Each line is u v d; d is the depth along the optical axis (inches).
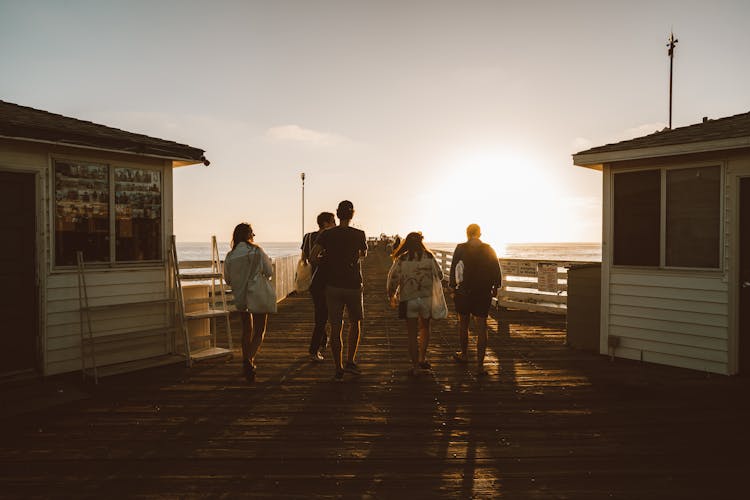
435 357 250.7
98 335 220.2
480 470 128.1
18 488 118.6
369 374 218.5
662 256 232.4
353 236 203.9
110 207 224.5
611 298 250.4
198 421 161.5
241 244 206.7
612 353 247.1
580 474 125.9
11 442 145.1
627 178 244.2
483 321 216.7
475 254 217.5
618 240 247.9
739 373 213.8
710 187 218.4
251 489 118.4
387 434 151.3
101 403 179.2
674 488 118.8
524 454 137.5
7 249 195.5
